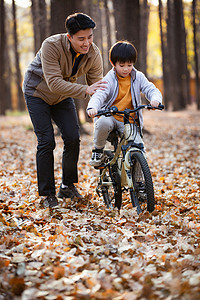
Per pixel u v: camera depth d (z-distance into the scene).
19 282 3.68
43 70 6.05
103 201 7.25
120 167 6.24
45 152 6.58
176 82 39.94
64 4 18.42
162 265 4.23
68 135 6.66
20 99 49.00
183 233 5.32
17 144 17.02
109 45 31.34
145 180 5.76
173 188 8.33
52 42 5.94
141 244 4.80
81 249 4.66
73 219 6.07
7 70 53.53
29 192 7.71
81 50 5.92
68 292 3.62
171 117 33.06
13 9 37.59
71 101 6.81
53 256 4.39
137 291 3.58
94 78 6.62
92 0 30.52
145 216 5.79
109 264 4.29
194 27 39.12
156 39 56.72
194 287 3.57
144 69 34.50
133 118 5.97
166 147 16.16
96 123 6.13
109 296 3.52
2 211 6.26
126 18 19.88
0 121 30.66
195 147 15.51
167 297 3.52
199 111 39.25
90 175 9.90
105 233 5.25
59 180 9.09
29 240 4.90
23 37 51.53
